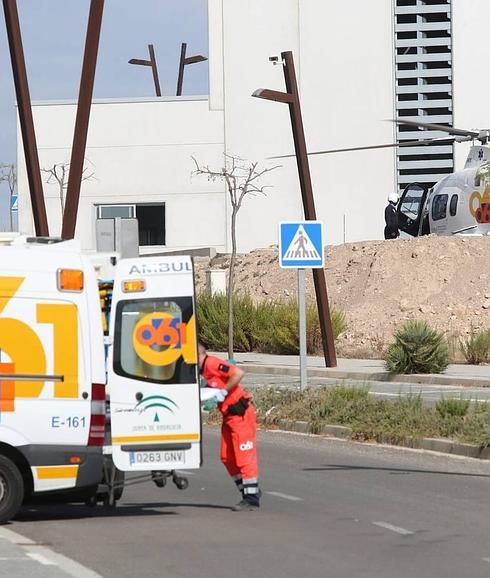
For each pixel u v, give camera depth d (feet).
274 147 398.62
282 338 237.66
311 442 112.47
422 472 92.48
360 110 396.16
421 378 174.91
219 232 399.03
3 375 69.97
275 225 399.03
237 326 246.27
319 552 62.03
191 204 399.03
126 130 400.26
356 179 396.98
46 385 70.64
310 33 398.21
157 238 404.36
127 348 72.38
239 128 399.44
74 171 138.72
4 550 61.93
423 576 55.88
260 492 76.74
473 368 190.08
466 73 393.70
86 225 401.29
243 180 396.57
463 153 393.91
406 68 396.98
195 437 72.59
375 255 282.15
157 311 72.59
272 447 109.60
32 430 70.18
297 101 187.21
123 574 56.34
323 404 122.11
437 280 267.18
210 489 87.10
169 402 72.33
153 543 64.75
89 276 72.23
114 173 400.88
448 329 242.99
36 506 80.12
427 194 302.04
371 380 181.78
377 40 395.75
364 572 56.85
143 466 72.18
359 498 80.79
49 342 70.90
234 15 400.26
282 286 289.33
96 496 77.15
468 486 85.30
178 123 400.47
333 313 240.53
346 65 396.57
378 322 252.42
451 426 106.93
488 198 283.18
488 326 241.76
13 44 141.90
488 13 393.50
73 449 70.90
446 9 394.11
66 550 62.59
